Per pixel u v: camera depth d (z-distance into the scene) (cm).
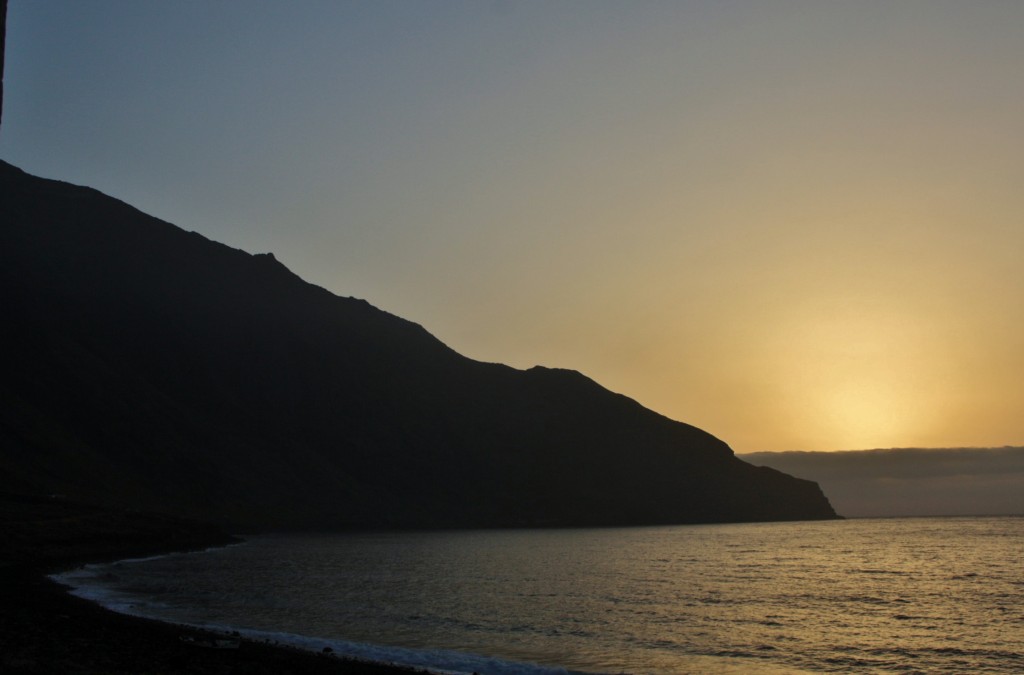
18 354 17675
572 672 2850
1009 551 11206
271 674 2286
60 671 2038
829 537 16900
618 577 7344
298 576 6669
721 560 9875
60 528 8231
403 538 16300
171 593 4862
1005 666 3184
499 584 6512
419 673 2570
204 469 17812
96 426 16900
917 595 5731
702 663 3167
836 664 3203
